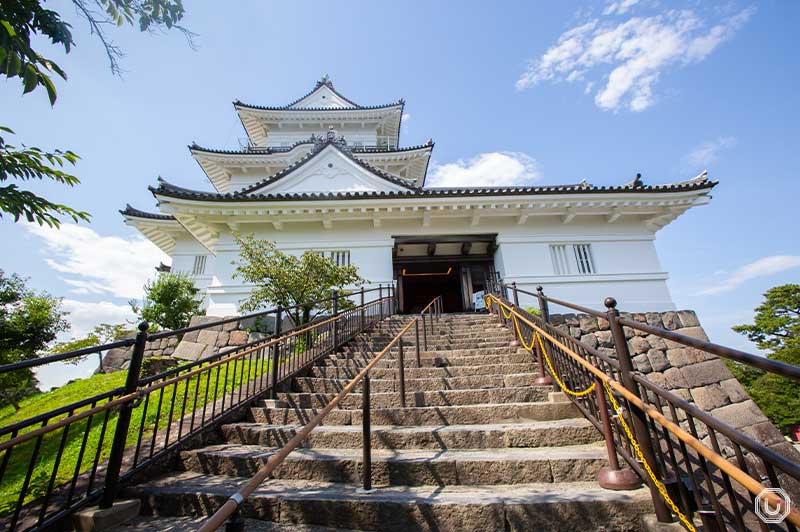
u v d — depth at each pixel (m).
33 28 2.92
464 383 4.80
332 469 3.10
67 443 4.04
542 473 2.95
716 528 1.94
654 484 2.31
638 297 11.26
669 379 6.91
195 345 8.68
